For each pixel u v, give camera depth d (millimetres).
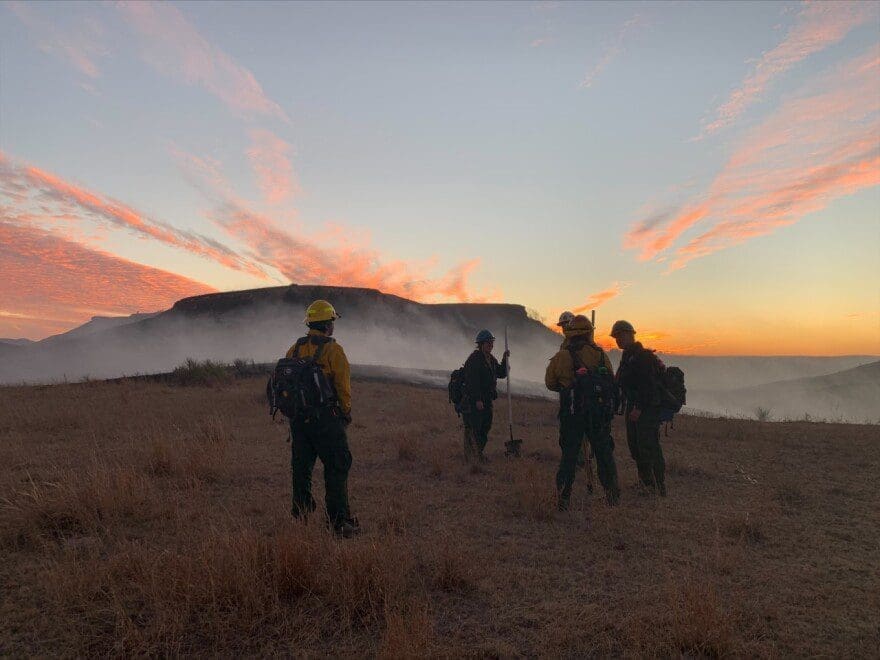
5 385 17562
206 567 3260
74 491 4824
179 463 6426
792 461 8078
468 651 2777
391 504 5438
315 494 5809
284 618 3053
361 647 2846
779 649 2824
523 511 5328
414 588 3541
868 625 3092
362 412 13055
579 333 5789
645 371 6156
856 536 4746
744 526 4738
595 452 5633
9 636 2891
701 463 7848
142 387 16516
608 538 4559
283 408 4512
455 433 10438
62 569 3572
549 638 2941
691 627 2875
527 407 14781
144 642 2762
